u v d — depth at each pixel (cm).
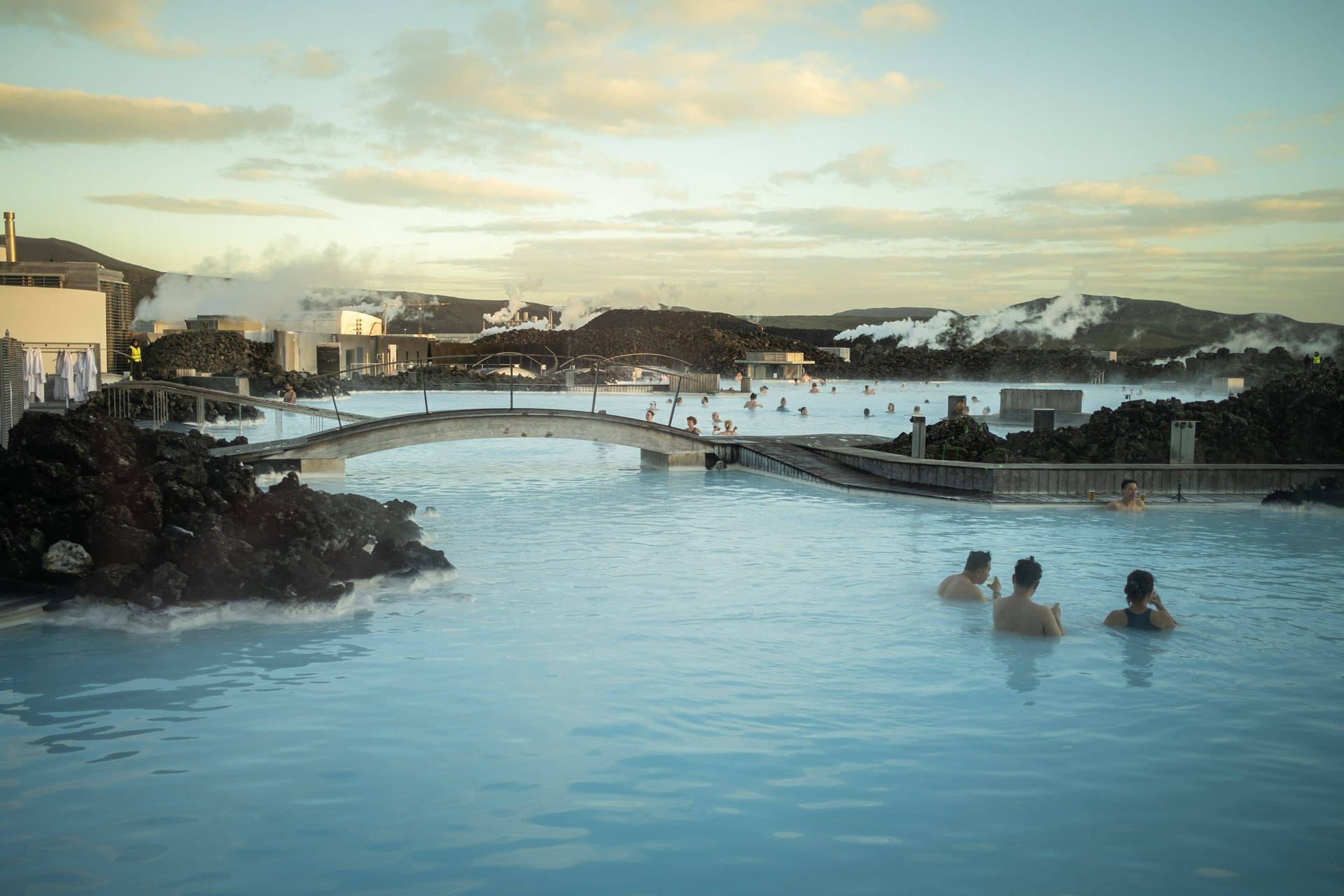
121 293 5444
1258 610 936
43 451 1050
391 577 1052
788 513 1616
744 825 480
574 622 902
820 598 998
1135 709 652
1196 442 2131
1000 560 1200
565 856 448
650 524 1506
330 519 1131
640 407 5322
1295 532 1421
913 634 855
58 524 988
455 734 609
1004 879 426
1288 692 693
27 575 967
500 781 535
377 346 8762
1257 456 2144
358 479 2097
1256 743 591
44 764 559
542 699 679
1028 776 541
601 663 766
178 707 662
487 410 2161
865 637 844
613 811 497
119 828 476
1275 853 450
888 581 1082
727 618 916
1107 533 1409
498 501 1761
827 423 4309
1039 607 852
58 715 646
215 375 5122
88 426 1083
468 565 1177
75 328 4172
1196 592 1018
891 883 423
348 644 825
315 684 714
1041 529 1446
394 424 2105
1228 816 491
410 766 556
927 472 1889
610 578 1102
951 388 10038
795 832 472
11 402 1521
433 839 466
